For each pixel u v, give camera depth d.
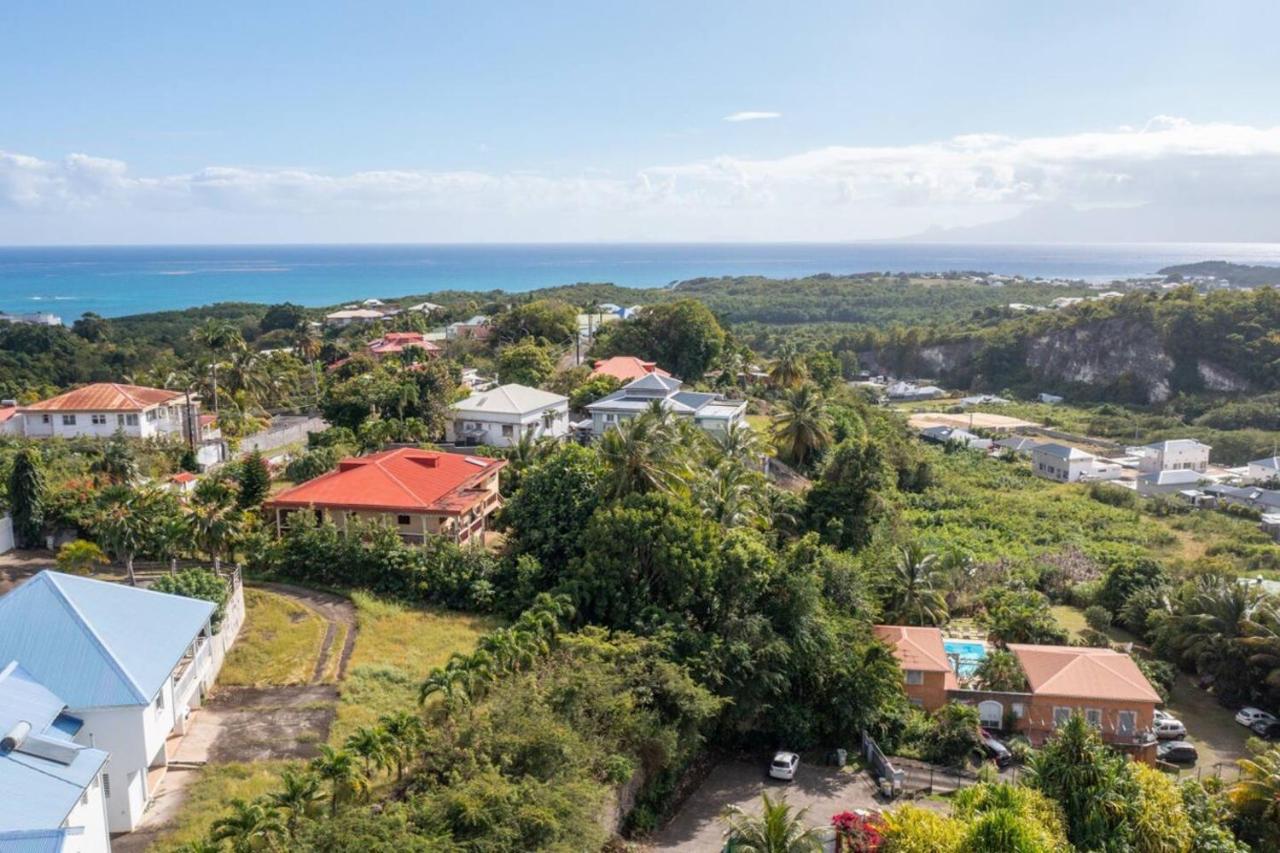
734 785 39.97
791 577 45.12
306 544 49.22
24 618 30.58
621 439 51.16
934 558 58.50
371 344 140.75
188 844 25.83
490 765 29.06
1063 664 48.19
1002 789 33.00
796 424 85.06
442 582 47.69
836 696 43.44
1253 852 35.38
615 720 34.56
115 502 49.34
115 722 28.48
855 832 32.16
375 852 24.25
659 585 45.06
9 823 22.66
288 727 34.47
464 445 78.75
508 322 137.75
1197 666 54.25
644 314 122.12
